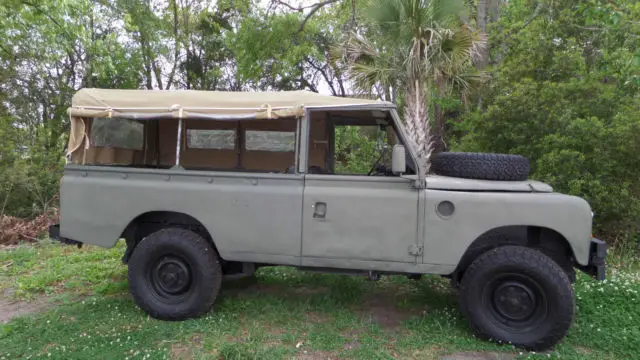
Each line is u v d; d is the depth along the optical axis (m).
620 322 4.11
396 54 8.34
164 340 3.77
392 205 3.83
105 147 4.77
